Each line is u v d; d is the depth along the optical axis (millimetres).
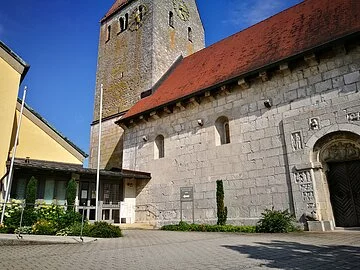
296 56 13469
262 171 14320
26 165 14773
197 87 18312
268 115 14680
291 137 13570
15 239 8992
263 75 14727
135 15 30109
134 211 19953
